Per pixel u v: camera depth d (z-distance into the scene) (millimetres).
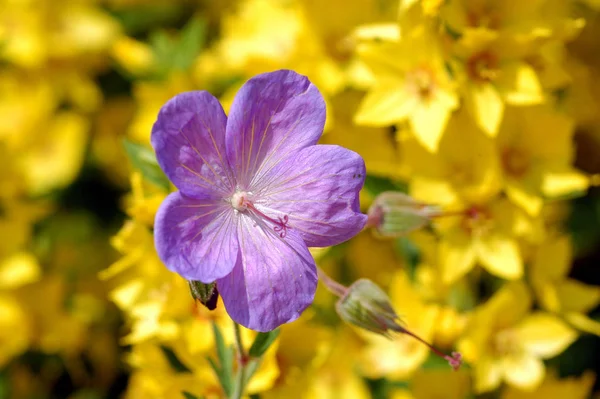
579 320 331
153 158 300
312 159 268
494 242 323
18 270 367
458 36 317
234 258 265
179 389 303
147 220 299
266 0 362
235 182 268
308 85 266
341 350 338
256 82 263
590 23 373
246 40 360
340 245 333
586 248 369
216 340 290
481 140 320
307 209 269
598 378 358
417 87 320
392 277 338
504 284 334
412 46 318
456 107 315
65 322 374
